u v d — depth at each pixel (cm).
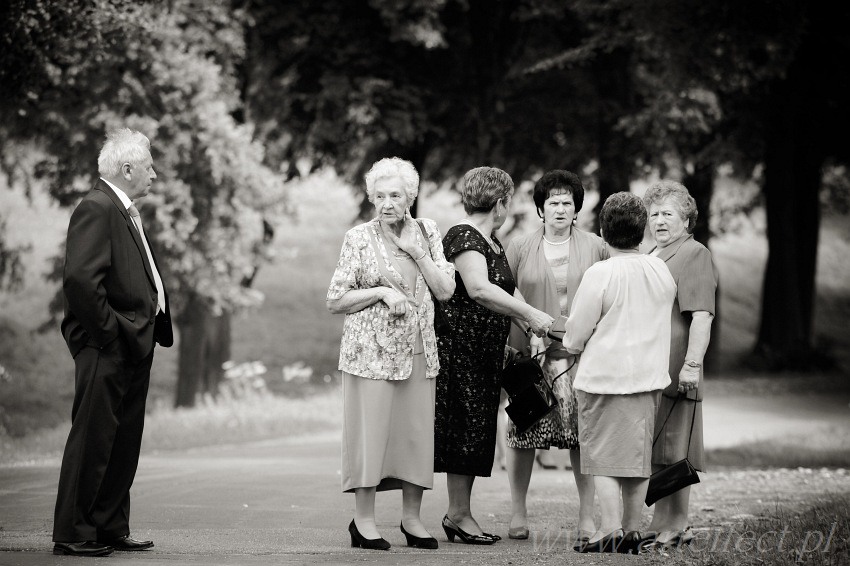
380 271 2166
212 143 6438
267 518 2608
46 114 5456
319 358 13175
